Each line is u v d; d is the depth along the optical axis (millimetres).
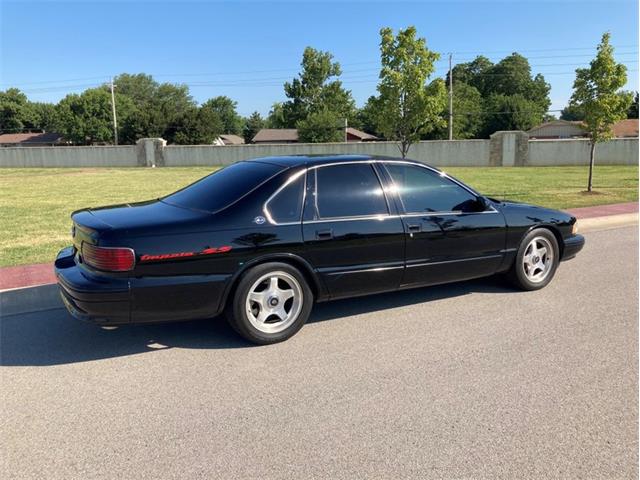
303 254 4230
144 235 3752
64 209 12438
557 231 5750
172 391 3455
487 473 2574
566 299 5418
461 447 2791
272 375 3693
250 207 4113
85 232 3877
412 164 4930
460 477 2541
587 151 33156
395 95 16781
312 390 3461
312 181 4391
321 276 4352
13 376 3691
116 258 3666
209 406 3254
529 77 92812
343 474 2568
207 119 60594
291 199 4262
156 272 3762
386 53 16766
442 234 4879
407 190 4820
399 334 4469
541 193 14844
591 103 14250
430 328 4609
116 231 3738
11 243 8070
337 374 3701
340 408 3219
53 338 4406
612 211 11227
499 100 73438
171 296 3822
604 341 4289
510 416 3109
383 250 4578
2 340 4363
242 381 3602
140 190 17828
